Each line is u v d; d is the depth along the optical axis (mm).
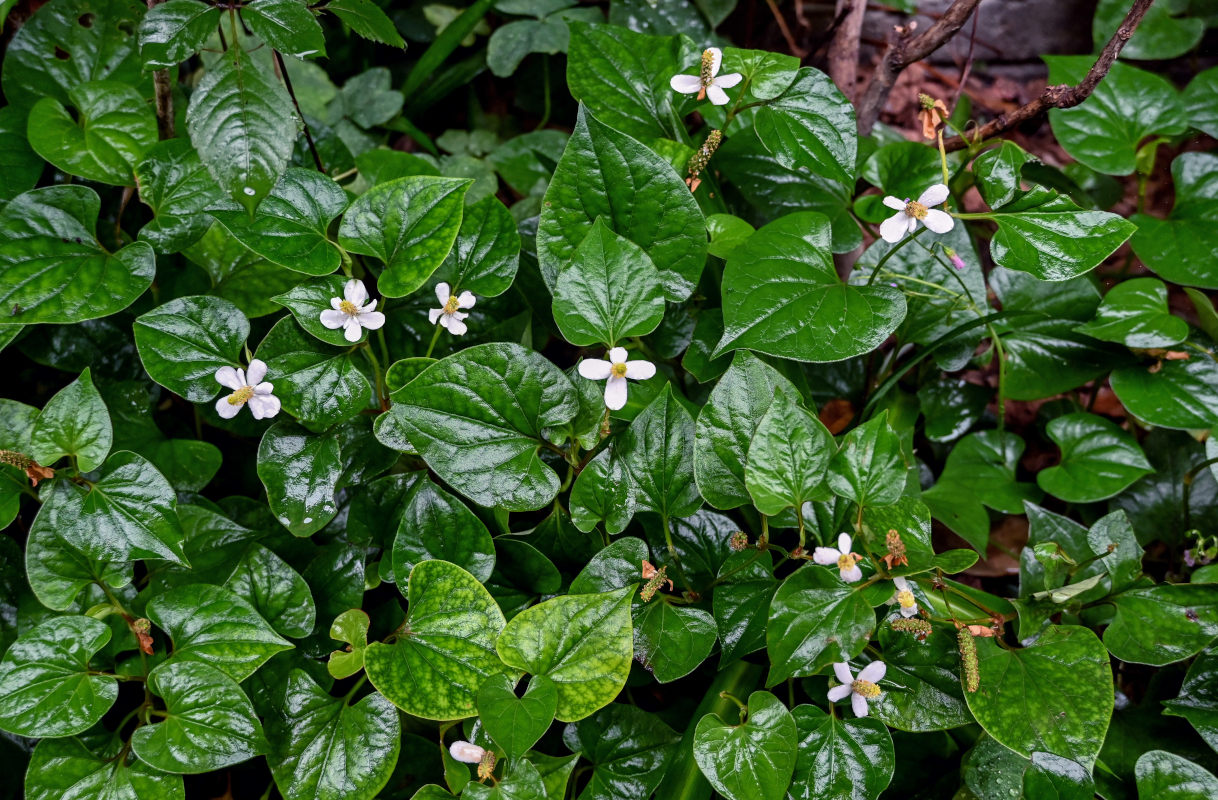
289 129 645
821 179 760
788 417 634
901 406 774
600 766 660
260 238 646
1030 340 759
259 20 639
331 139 768
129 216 727
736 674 683
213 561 670
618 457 653
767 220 792
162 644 667
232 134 640
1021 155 660
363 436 680
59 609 637
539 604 631
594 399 657
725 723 651
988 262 866
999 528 796
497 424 647
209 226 679
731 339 647
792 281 659
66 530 636
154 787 625
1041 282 758
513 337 713
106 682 629
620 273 649
